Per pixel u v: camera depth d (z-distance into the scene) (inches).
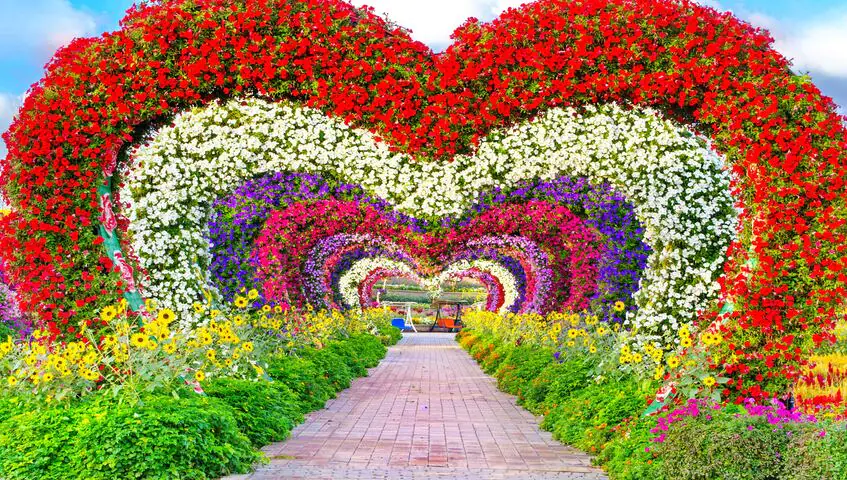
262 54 293.7
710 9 283.6
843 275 259.4
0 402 246.5
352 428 347.6
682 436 218.5
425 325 1803.6
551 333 490.3
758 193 268.1
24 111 281.7
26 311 286.0
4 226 279.1
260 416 303.7
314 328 568.7
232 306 454.6
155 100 291.1
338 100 298.5
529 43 291.0
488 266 905.5
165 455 221.8
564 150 306.5
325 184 447.5
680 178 313.1
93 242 283.1
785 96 269.7
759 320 264.8
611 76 286.0
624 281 456.1
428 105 301.0
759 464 200.4
